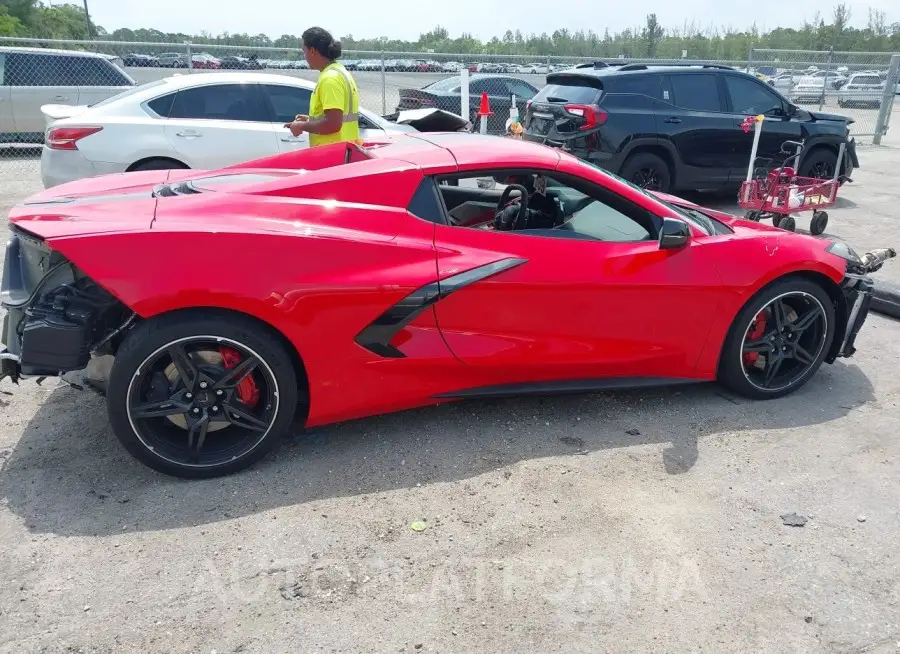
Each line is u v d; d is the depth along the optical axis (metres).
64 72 11.58
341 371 3.01
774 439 3.39
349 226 3.00
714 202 9.53
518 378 3.38
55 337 2.69
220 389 2.85
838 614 2.30
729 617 2.27
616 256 3.34
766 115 8.85
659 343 3.49
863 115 16.97
